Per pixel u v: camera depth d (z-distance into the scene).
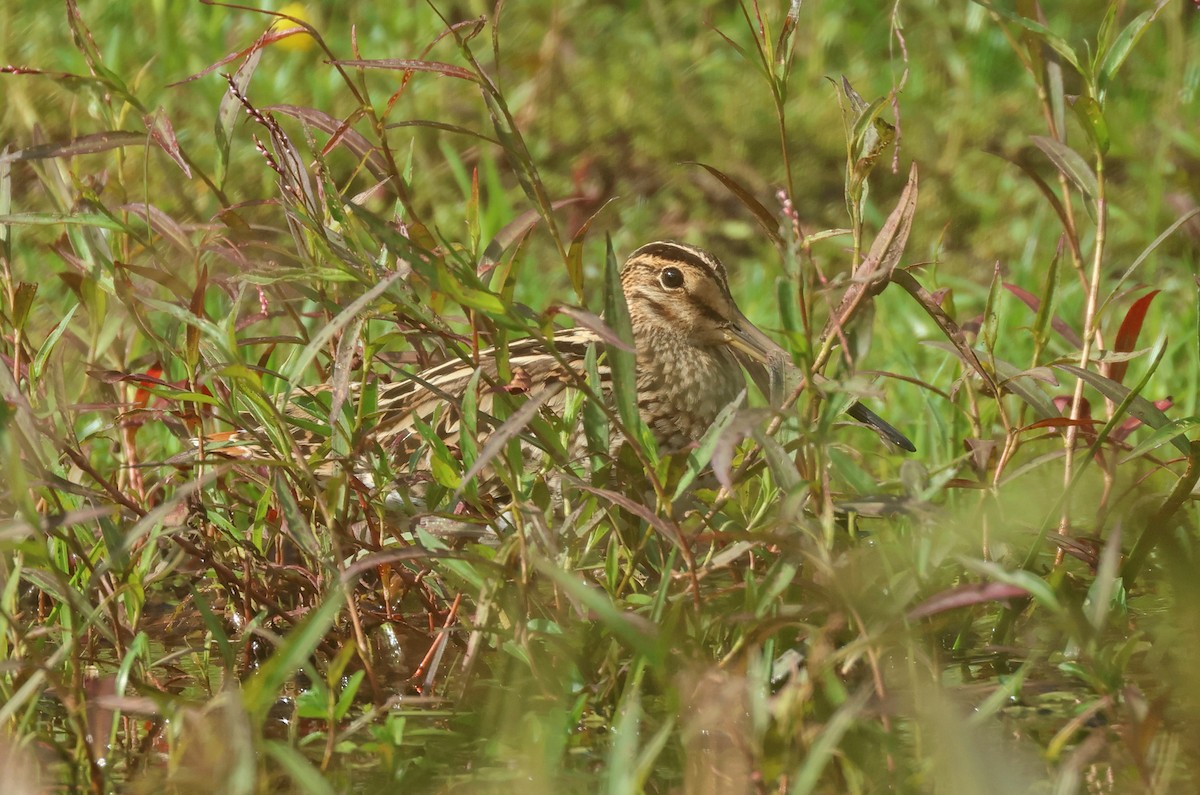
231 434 8.97
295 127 15.87
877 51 18.88
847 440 11.92
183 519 8.46
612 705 7.36
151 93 16.28
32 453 7.49
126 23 17.50
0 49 16.73
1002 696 7.05
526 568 7.23
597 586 7.94
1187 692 7.59
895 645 7.46
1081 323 13.59
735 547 7.27
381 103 16.62
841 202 16.33
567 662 7.43
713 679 6.79
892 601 7.03
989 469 9.34
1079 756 6.49
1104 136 8.15
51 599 8.88
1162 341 7.88
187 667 8.29
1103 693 6.88
